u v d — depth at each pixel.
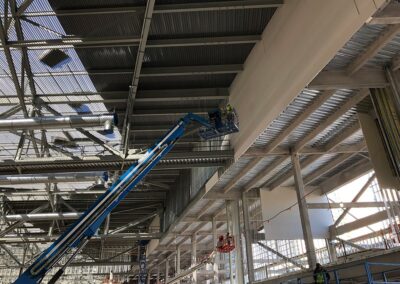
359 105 14.35
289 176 22.34
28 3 14.01
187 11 14.84
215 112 16.92
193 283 29.16
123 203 38.72
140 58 15.88
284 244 30.72
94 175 23.11
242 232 25.02
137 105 21.50
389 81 12.13
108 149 18.64
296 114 15.47
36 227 42.53
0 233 28.98
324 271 13.48
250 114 17.22
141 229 48.97
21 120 15.45
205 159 20.70
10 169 19.23
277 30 14.91
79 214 29.09
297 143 18.36
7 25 14.23
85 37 15.15
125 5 14.68
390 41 11.03
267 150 18.59
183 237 38.75
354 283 13.75
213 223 31.39
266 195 23.77
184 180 30.12
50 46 15.30
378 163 12.94
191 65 18.62
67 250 13.02
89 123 15.45
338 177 23.00
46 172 19.61
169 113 22.06
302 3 12.85
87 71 18.28
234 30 16.42
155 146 15.64
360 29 10.54
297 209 23.55
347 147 18.31
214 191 24.86
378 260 13.12
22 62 15.95
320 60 11.34
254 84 16.97
